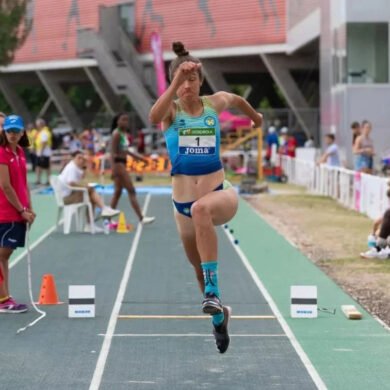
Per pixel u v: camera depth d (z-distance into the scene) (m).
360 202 40.88
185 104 13.66
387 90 62.00
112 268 25.09
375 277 23.28
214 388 13.42
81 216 34.09
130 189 34.91
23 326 17.56
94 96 131.00
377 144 61.81
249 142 78.56
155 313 18.83
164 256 27.45
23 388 13.42
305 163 58.66
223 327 13.88
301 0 78.88
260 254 27.81
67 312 18.89
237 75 108.25
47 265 25.59
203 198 13.52
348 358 15.05
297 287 18.22
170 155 13.81
